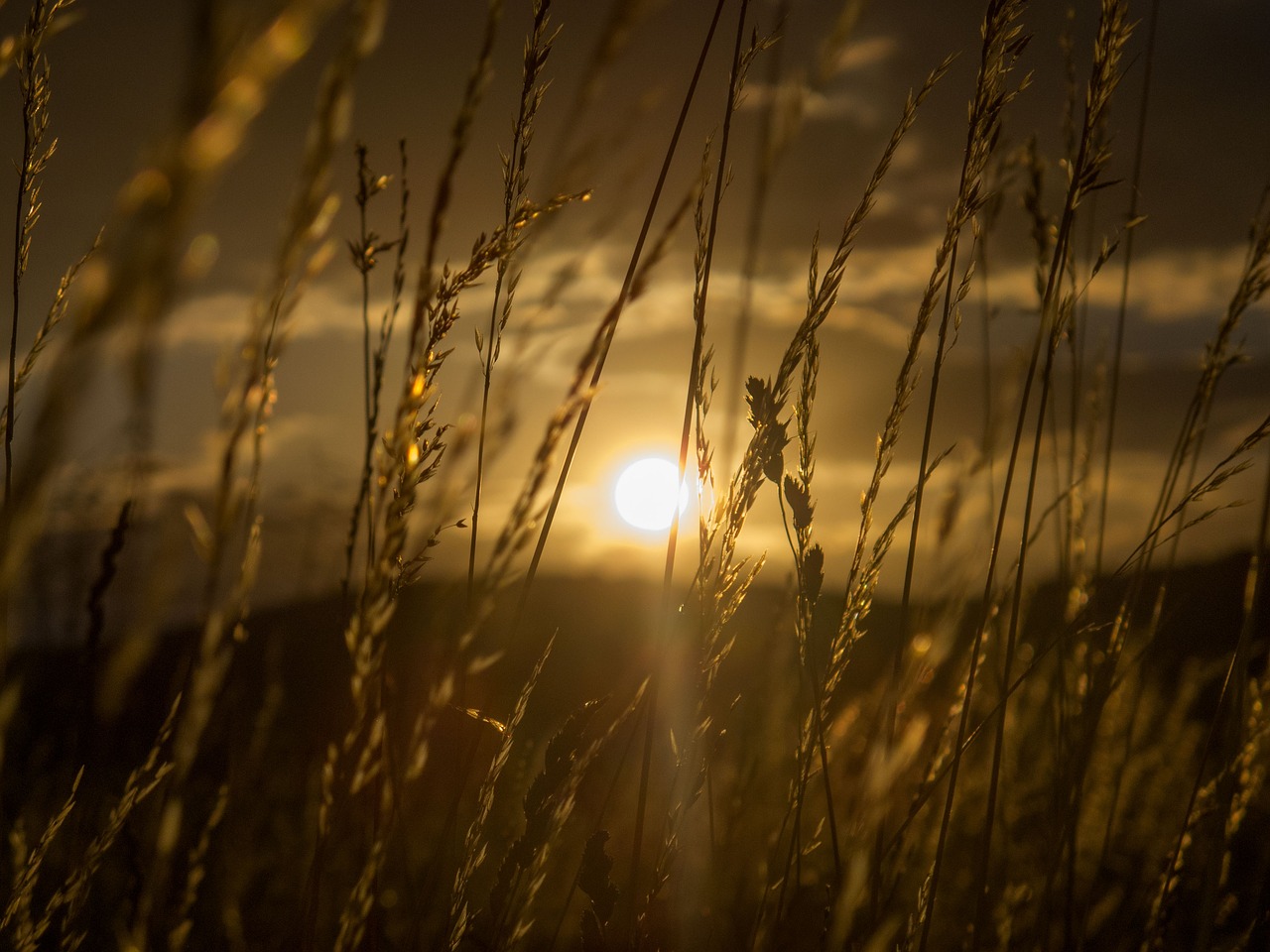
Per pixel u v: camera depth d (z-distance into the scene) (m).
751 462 0.62
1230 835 0.65
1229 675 0.66
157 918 0.57
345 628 0.58
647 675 0.62
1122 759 0.76
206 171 0.20
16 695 0.48
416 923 0.59
